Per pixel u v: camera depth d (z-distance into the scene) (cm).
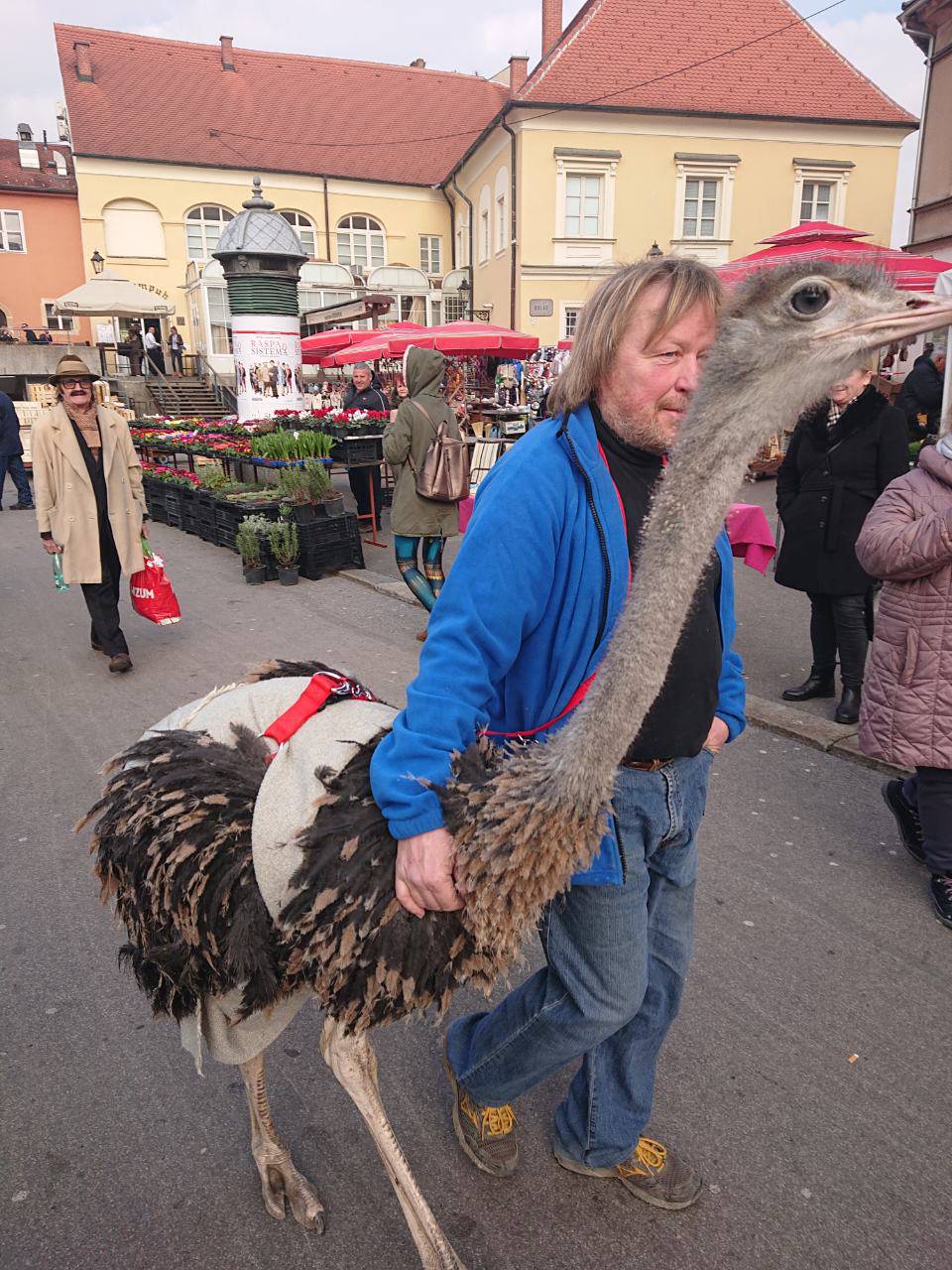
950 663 300
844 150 2317
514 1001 205
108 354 2780
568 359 168
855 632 459
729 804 399
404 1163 174
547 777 151
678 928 204
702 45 2295
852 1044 265
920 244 1534
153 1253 207
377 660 593
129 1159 231
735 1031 270
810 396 138
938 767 306
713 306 156
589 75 2208
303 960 156
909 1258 204
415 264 3192
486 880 151
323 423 1059
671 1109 244
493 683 165
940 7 1423
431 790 153
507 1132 227
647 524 147
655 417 163
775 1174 225
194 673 577
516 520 158
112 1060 263
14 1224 213
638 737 174
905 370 1265
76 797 416
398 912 155
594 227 2267
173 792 175
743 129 2255
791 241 852
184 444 1159
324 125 3136
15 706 527
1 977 296
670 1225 212
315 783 164
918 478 317
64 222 3353
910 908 326
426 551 687
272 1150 217
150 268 2939
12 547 998
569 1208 217
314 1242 210
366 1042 175
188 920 168
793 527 466
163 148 2898
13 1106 247
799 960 299
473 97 3362
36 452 536
